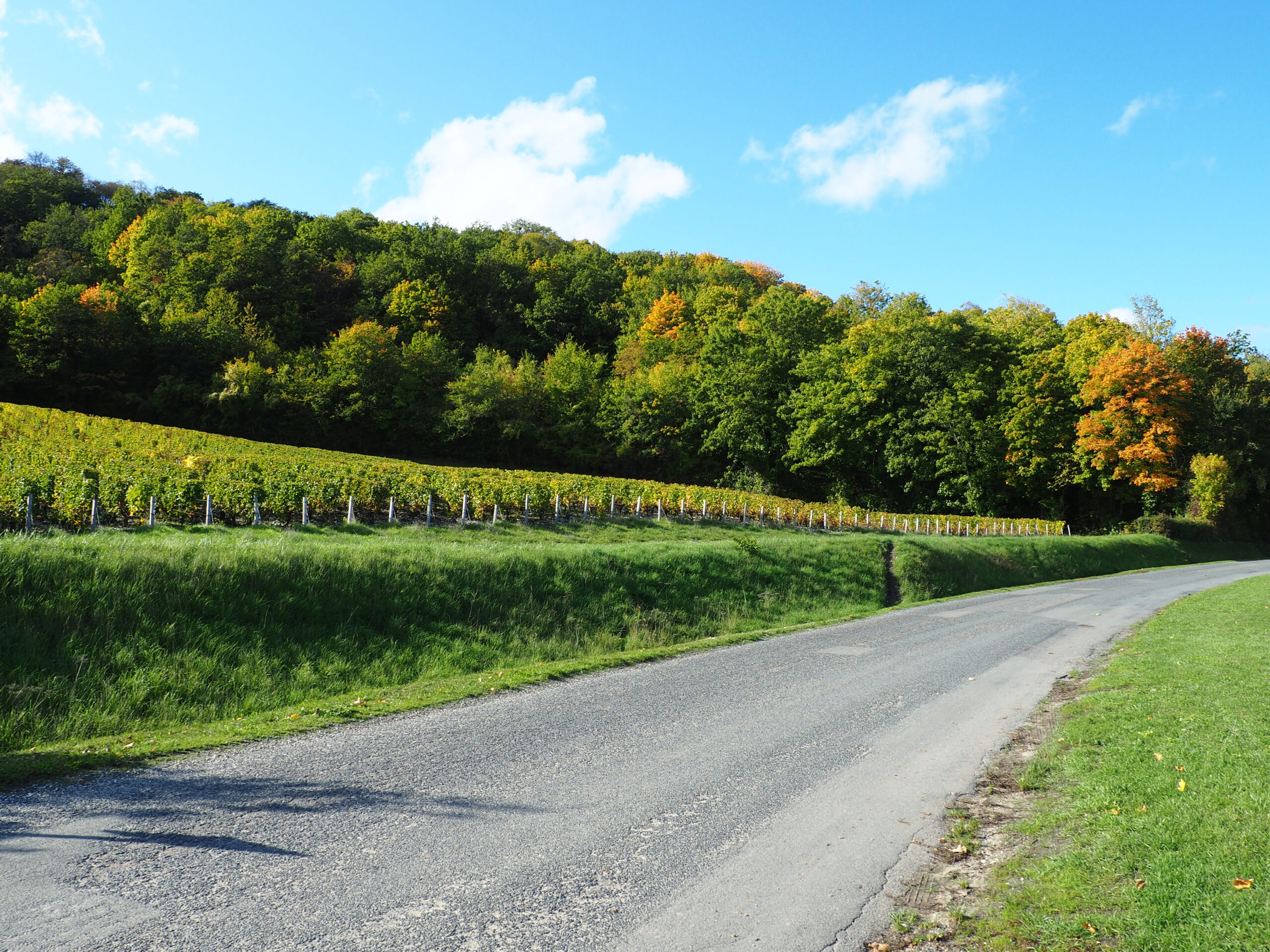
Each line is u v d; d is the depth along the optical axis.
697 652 12.79
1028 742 7.83
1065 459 49.16
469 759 7.01
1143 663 10.91
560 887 4.61
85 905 4.19
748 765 7.04
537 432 63.06
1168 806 5.41
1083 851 4.91
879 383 53.75
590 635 14.44
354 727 8.05
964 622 16.58
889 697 9.74
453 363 68.06
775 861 5.07
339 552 13.13
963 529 44.12
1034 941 3.96
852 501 55.97
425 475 28.66
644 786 6.41
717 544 21.67
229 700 9.34
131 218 85.81
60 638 8.99
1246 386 52.47
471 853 5.05
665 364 66.31
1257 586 21.41
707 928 4.19
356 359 61.31
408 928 4.06
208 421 57.44
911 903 4.54
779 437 59.09
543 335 85.81
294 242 79.50
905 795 6.37
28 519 15.96
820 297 70.94
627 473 64.44
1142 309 51.31
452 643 12.40
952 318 53.19
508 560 15.21
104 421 43.47
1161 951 3.68
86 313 56.03
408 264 81.25
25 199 90.62
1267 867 4.32
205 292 71.00
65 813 5.51
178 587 10.54
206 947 3.80
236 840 5.12
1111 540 38.00
